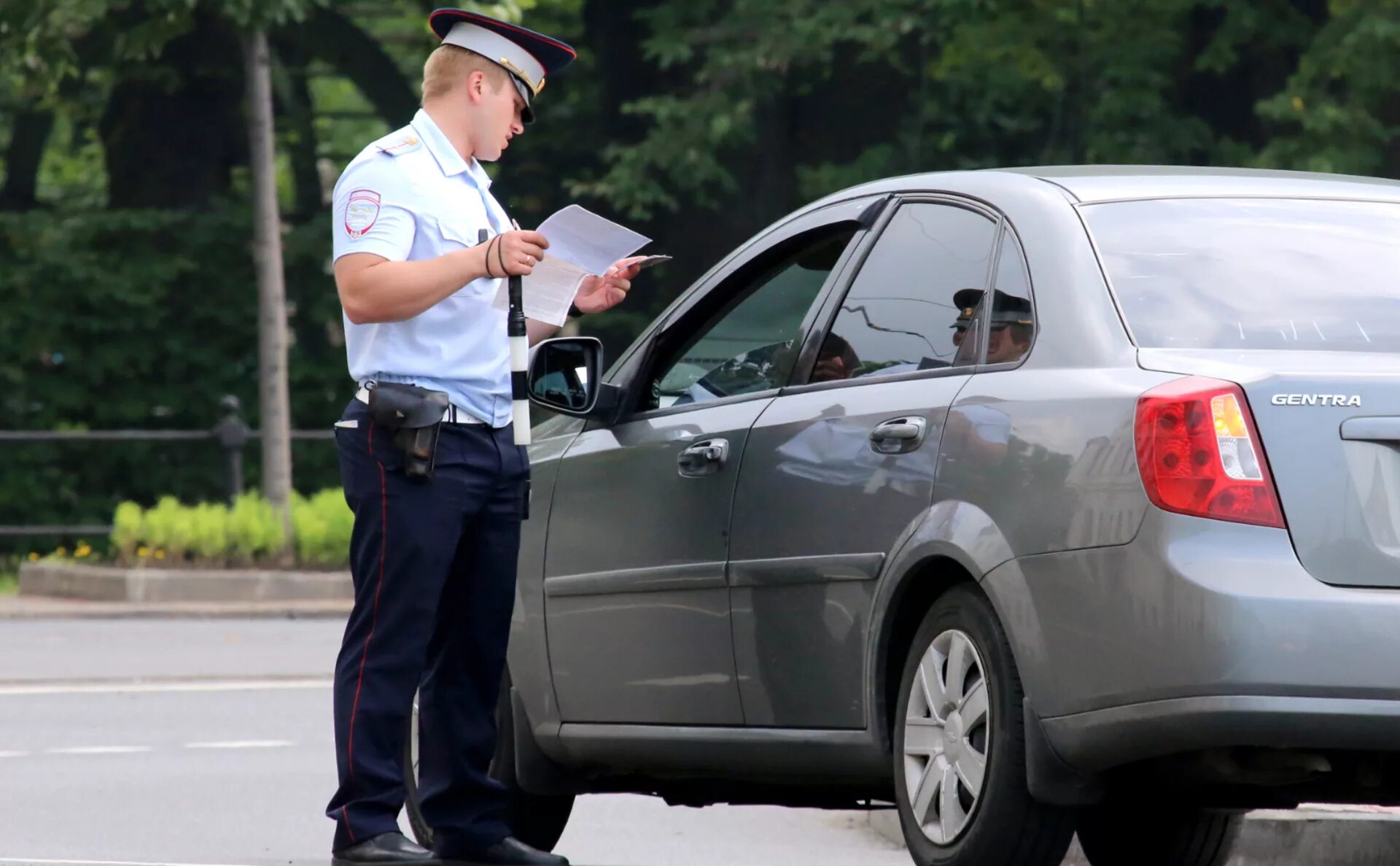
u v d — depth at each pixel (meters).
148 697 42.41
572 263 19.20
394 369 19.31
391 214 19.06
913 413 18.81
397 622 19.36
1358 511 16.30
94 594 62.31
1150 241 18.44
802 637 19.56
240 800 29.95
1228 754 16.59
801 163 89.00
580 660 22.44
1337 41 82.25
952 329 19.02
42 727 37.84
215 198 91.69
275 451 65.00
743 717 20.33
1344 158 81.81
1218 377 16.59
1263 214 19.11
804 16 82.88
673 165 83.38
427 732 20.55
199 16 86.38
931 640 18.44
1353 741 15.95
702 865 25.42
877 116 88.50
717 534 20.55
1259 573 16.06
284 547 63.88
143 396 89.19
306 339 92.38
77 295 87.62
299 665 47.97
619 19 90.50
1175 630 16.16
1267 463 16.34
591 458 22.48
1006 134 92.38
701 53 86.62
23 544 86.69
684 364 22.27
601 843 27.17
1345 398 16.44
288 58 95.56
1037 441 17.42
